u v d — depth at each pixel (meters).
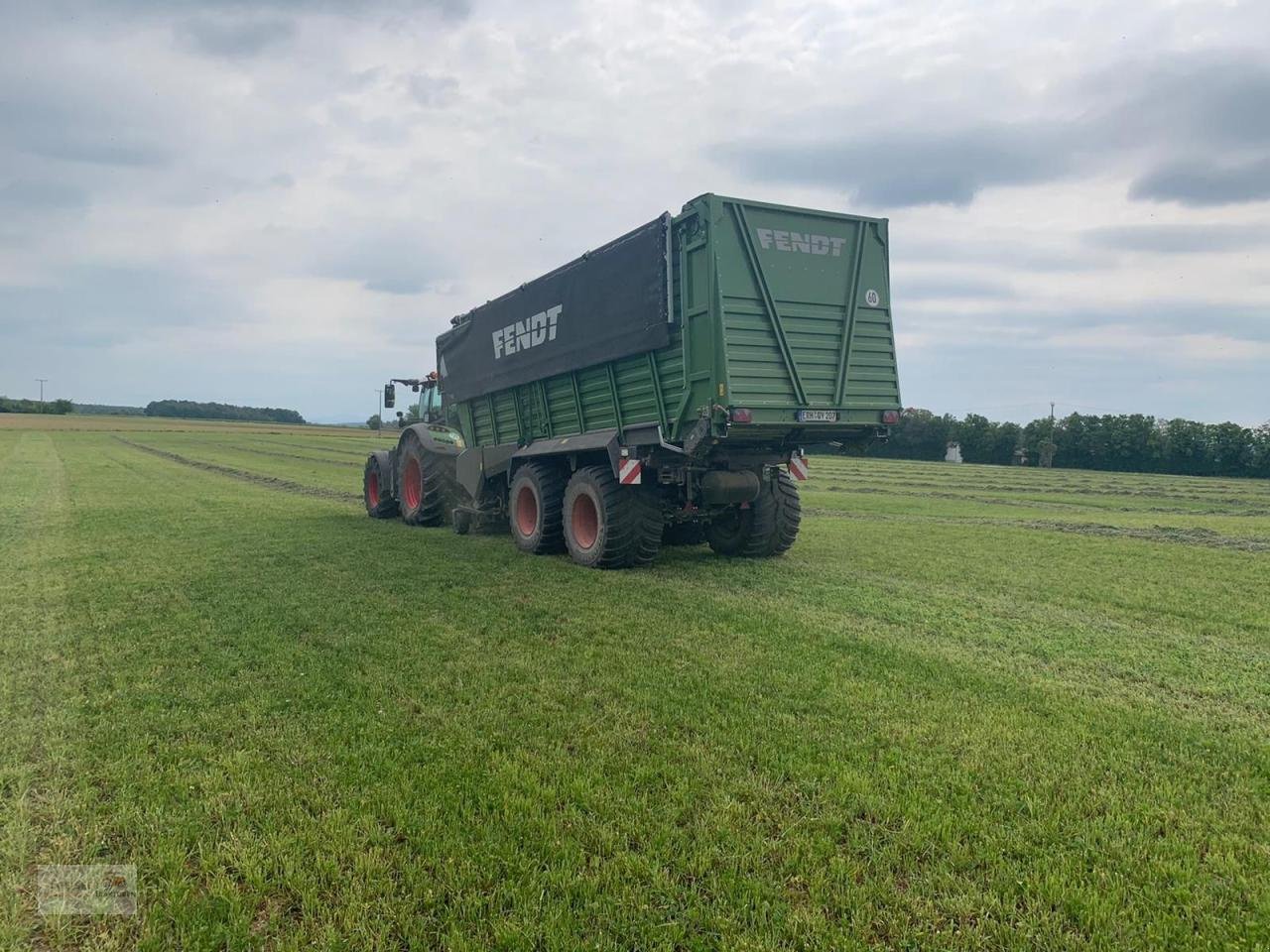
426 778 3.38
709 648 5.40
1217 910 2.54
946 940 2.39
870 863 2.78
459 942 2.35
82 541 10.33
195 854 2.88
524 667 4.93
